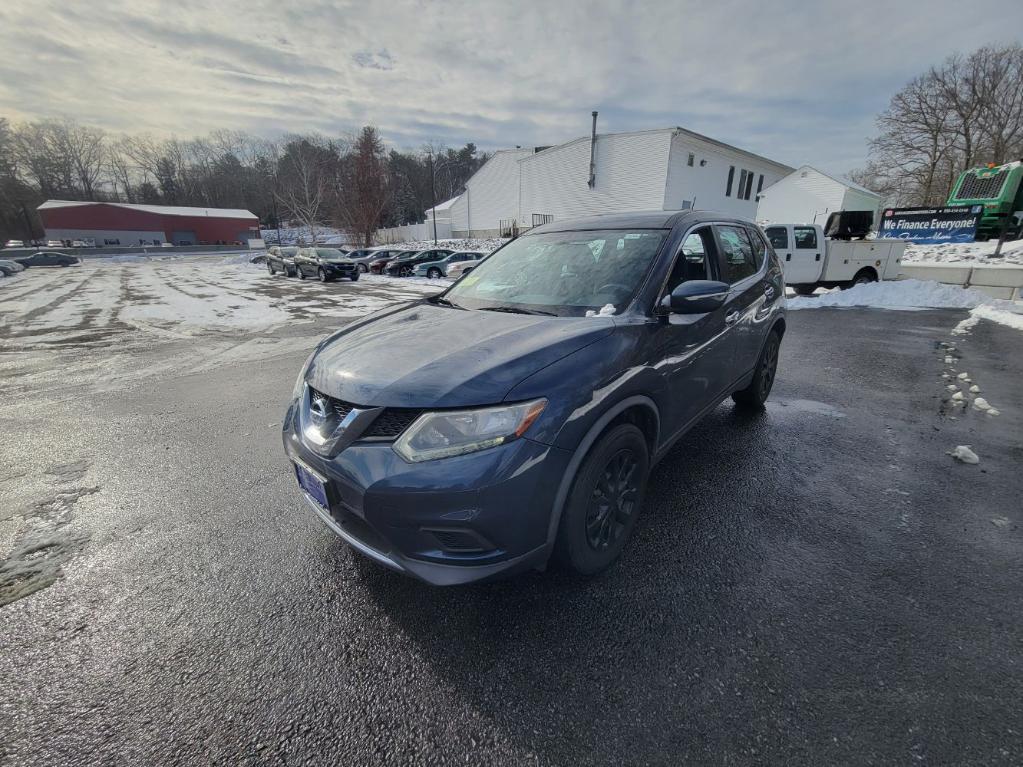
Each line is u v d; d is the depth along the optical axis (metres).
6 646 1.87
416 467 1.68
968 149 36.00
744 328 3.39
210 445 3.81
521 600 2.04
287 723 1.55
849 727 1.47
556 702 1.58
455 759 1.42
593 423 1.91
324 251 21.97
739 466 3.22
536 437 1.74
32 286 21.31
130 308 12.64
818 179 29.73
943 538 2.42
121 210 64.94
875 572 2.17
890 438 3.65
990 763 1.35
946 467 3.17
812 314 9.73
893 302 10.87
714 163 29.19
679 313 2.31
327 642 1.86
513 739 1.47
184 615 2.02
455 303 2.87
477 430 1.69
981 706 1.52
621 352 2.09
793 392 4.80
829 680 1.63
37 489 3.13
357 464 1.76
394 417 1.76
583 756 1.41
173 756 1.45
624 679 1.66
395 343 2.13
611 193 28.86
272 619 1.99
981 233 18.92
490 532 1.70
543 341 2.00
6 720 1.57
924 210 19.77
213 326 9.68
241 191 87.56
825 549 2.34
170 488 3.12
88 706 1.62
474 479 1.65
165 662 1.79
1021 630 1.83
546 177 32.09
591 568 2.11
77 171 83.12
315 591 2.15
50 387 5.46
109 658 1.81
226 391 5.26
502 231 37.53
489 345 2.00
